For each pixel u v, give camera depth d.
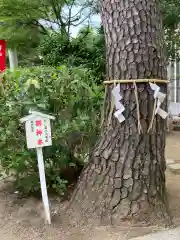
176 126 10.16
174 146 8.00
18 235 3.47
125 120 3.57
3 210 4.02
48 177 4.14
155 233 3.38
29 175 4.18
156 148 3.64
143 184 3.56
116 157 3.60
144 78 3.54
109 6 3.71
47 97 3.97
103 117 3.80
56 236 3.40
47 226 3.58
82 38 9.12
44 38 9.50
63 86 4.05
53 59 8.93
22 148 4.08
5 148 4.05
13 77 4.12
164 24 8.52
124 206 3.52
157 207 3.58
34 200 4.19
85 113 4.23
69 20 9.86
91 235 3.38
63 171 4.55
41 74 4.05
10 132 3.93
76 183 4.25
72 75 4.23
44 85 4.00
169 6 8.31
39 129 3.53
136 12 3.60
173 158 6.72
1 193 4.48
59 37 9.16
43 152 4.07
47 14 9.71
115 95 3.56
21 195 4.35
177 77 11.61
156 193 3.61
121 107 3.53
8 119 3.96
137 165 3.56
